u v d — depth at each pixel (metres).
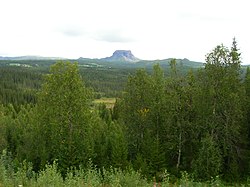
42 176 13.67
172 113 34.84
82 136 35.06
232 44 32.03
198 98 32.97
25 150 43.25
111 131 50.91
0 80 175.50
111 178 15.73
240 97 32.16
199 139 34.72
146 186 15.23
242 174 32.53
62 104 34.22
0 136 52.94
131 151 39.03
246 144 34.84
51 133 36.06
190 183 17.48
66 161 32.94
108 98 185.12
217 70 31.86
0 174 14.30
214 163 29.47
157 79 42.16
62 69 36.25
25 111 87.94
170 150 36.62
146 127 38.59
